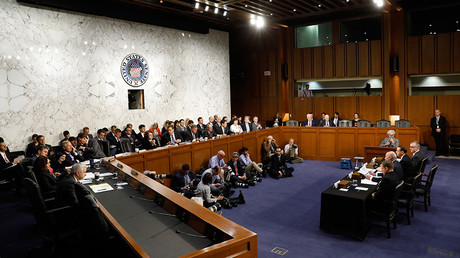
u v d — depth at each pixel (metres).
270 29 15.51
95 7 9.70
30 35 8.80
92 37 10.10
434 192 7.70
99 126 10.37
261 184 8.73
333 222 5.73
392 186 5.25
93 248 3.63
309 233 5.70
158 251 2.90
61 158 6.96
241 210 6.84
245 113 16.59
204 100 13.84
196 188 6.93
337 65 14.10
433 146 12.22
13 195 7.64
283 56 15.48
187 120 11.72
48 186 5.31
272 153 10.45
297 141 11.59
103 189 4.87
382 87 13.39
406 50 12.55
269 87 15.84
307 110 14.86
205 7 10.55
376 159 7.91
